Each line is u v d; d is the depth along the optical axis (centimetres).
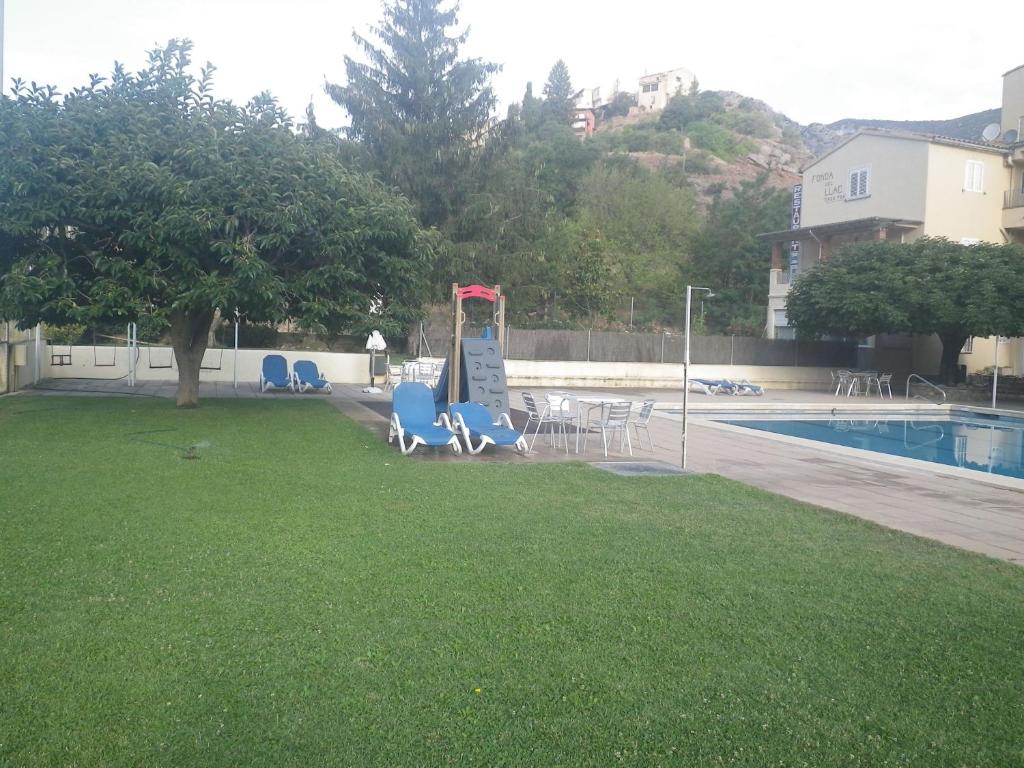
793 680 404
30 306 1252
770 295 3662
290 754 318
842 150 3366
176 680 374
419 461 1038
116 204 1255
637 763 322
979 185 3102
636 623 470
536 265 3425
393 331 1424
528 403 1349
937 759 335
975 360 3228
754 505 838
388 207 1420
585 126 10356
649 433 1435
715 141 8725
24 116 1243
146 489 780
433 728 341
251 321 1527
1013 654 449
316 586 510
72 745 317
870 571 602
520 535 662
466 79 3366
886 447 1670
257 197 1298
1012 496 967
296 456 1023
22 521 639
